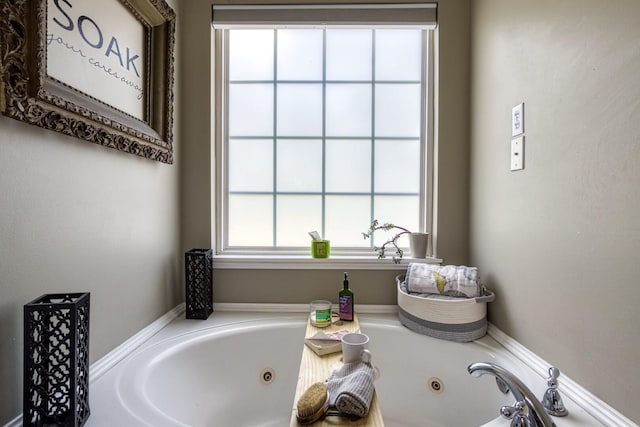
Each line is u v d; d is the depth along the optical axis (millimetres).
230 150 1687
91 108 891
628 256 719
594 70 804
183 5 1537
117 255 1049
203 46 1546
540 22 1004
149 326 1251
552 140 953
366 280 1557
